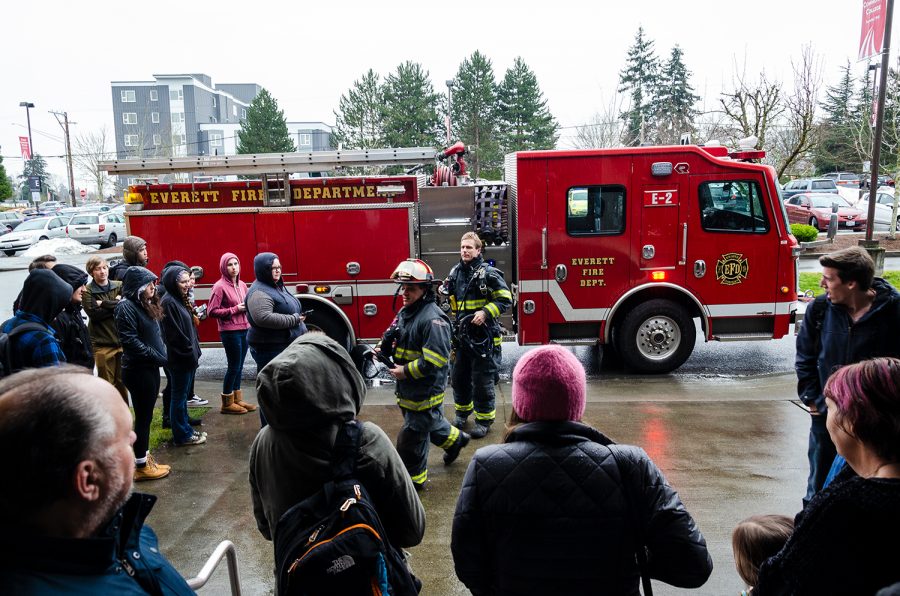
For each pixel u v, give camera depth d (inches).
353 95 1894.7
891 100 915.4
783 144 1074.1
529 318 323.9
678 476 203.6
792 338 409.7
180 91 3828.7
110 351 246.7
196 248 326.3
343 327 333.1
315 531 77.6
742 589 144.8
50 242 1121.4
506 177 354.9
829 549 67.4
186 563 160.9
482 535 82.3
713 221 315.9
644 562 83.9
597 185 314.2
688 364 350.3
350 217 322.7
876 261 516.4
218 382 337.1
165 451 233.6
